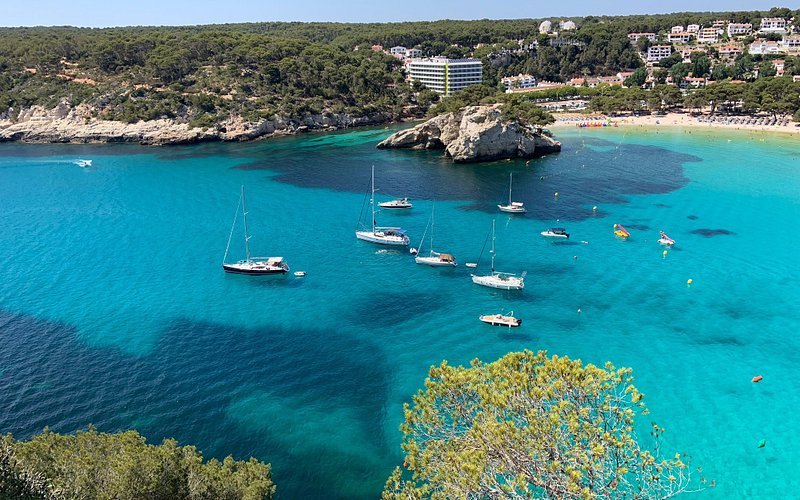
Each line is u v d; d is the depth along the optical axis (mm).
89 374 54438
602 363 56250
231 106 191750
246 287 74438
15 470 25500
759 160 139750
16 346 59156
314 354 58531
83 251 86875
